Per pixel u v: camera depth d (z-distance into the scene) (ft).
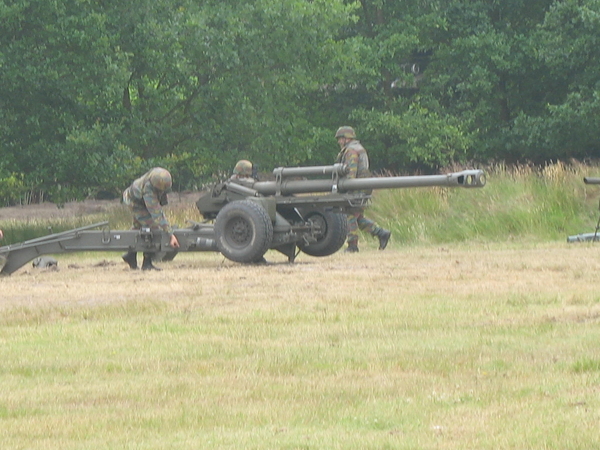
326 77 442.50
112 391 88.02
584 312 120.47
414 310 124.57
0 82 305.94
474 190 276.00
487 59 502.38
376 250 230.89
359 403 81.92
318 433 73.51
